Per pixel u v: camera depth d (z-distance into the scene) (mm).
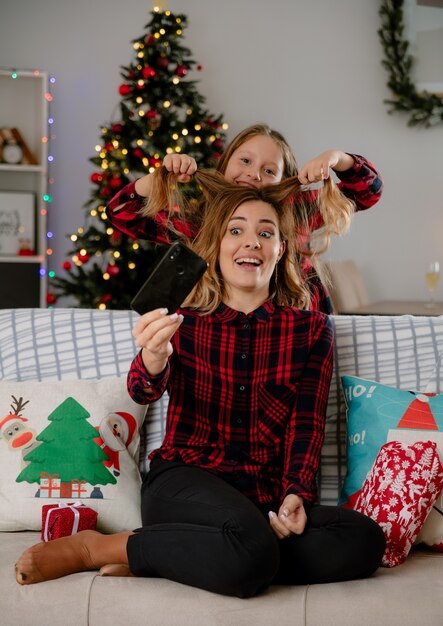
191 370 1838
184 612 1489
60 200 5484
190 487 1668
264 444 1801
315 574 1581
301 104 5605
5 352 2129
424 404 1917
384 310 4434
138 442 2002
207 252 1903
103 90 5461
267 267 1885
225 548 1511
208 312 1873
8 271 5160
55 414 1931
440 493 1767
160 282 1598
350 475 1892
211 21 5527
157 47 4754
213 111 5562
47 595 1543
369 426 1910
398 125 5621
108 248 4594
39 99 5391
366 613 1478
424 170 5617
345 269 4988
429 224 5652
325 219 2074
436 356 2066
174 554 1558
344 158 2217
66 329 2131
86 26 5445
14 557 1688
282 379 1840
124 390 1995
